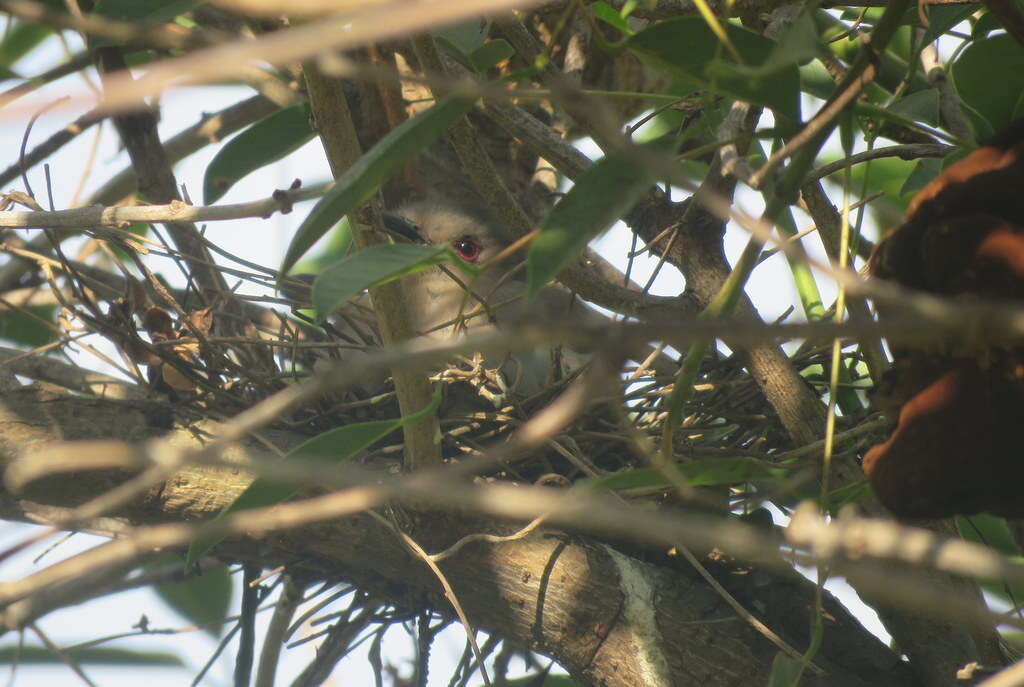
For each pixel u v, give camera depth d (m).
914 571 3.54
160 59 5.55
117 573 4.95
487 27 4.25
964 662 3.93
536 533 4.31
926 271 2.48
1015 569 1.93
